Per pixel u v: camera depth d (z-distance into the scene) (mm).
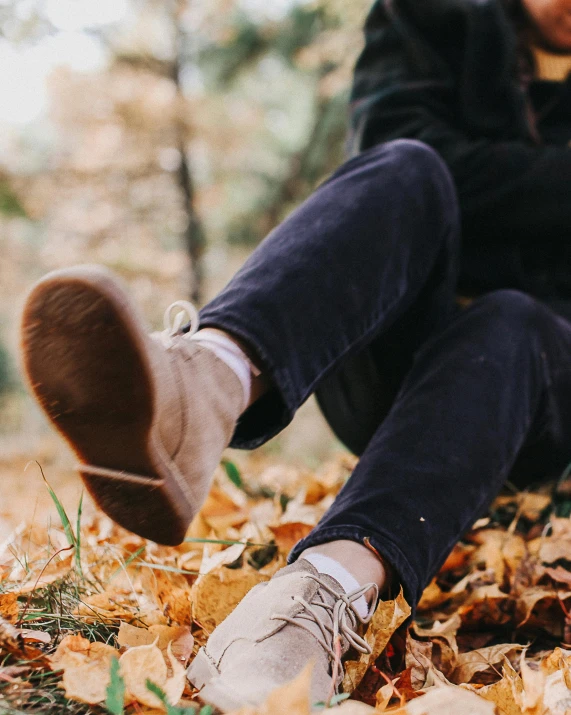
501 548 1318
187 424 752
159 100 9367
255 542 1379
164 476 735
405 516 885
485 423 985
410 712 670
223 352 833
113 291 661
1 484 3797
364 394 1333
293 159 11320
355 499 903
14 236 10672
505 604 1152
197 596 972
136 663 720
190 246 10195
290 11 10109
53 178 9828
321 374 903
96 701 697
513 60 1520
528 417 1082
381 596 880
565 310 1399
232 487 1929
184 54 9703
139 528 771
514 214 1401
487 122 1508
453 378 1011
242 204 11594
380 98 1525
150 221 10359
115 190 10133
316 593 794
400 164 1059
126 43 9578
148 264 9961
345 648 793
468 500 941
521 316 1108
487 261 1442
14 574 1093
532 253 1464
